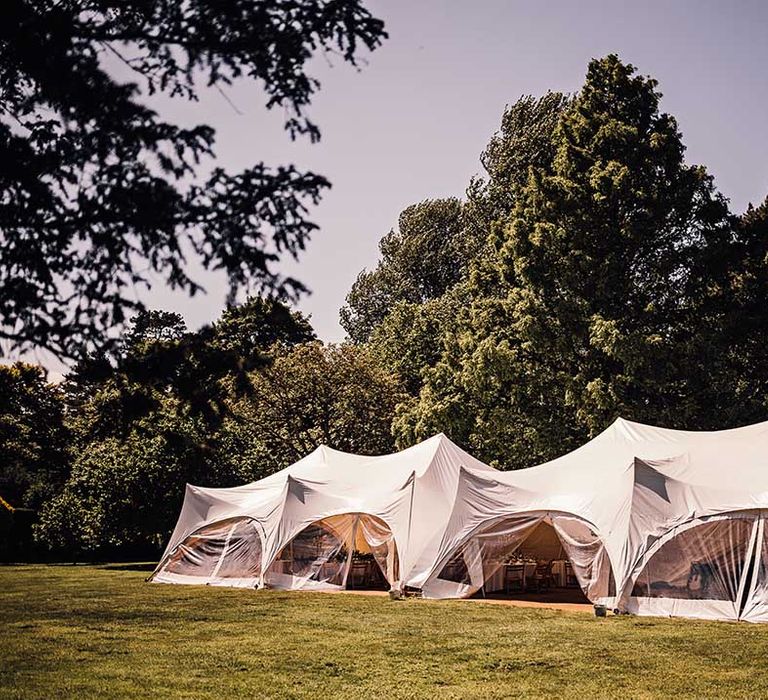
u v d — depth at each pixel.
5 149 4.34
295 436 34.66
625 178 27.53
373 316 51.06
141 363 4.88
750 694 8.63
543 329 28.02
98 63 4.42
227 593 18.75
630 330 27.78
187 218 4.44
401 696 8.52
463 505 18.75
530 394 28.59
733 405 27.23
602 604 16.08
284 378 33.97
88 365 4.75
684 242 28.77
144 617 14.49
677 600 15.05
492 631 13.02
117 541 27.16
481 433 30.17
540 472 19.62
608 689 8.87
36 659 10.47
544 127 38.69
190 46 4.70
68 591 19.08
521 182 38.59
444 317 41.41
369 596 18.52
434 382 31.53
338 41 4.84
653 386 26.36
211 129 4.46
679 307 28.66
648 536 15.71
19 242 4.43
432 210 50.19
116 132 4.39
